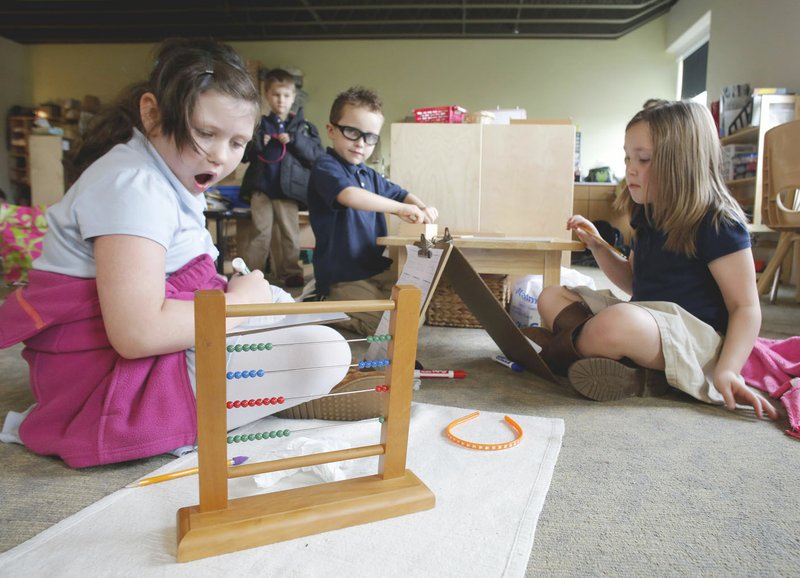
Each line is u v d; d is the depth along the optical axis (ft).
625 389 4.08
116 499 2.54
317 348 3.33
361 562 2.12
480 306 4.47
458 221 7.23
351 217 6.43
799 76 12.01
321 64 22.56
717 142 4.17
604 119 21.38
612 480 2.85
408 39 22.03
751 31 13.92
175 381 3.02
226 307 2.09
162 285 2.82
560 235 7.14
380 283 6.75
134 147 2.99
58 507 2.55
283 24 21.25
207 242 3.63
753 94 11.44
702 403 4.08
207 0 19.65
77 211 2.78
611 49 21.09
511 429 3.43
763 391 4.31
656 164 4.14
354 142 6.45
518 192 7.16
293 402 3.37
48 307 2.93
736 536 2.37
